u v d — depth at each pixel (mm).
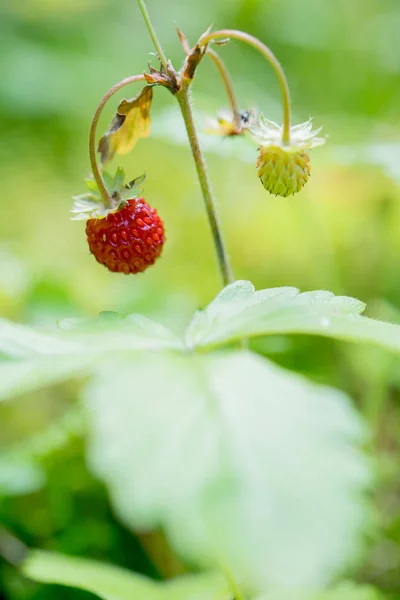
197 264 327
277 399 131
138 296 261
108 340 142
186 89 166
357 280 307
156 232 172
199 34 506
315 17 495
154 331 144
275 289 148
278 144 166
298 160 167
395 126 266
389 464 225
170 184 384
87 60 472
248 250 332
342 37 487
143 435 126
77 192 399
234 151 229
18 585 210
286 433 127
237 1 504
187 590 180
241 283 150
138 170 395
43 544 217
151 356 138
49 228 357
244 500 120
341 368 255
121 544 215
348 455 127
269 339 237
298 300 145
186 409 129
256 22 504
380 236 312
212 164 371
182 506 120
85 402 131
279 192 168
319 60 484
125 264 171
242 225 343
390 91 445
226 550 116
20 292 256
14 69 445
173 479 122
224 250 175
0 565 213
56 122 448
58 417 254
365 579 207
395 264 303
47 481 219
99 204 168
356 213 324
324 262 310
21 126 446
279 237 334
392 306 287
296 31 493
